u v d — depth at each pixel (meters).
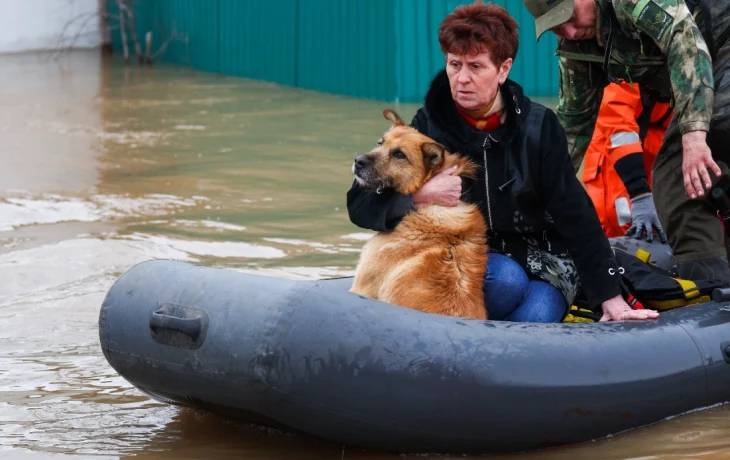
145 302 4.01
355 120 13.37
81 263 6.80
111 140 11.98
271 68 17.73
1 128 12.82
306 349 3.60
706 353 4.16
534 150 3.98
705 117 4.35
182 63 20.66
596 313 4.41
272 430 4.20
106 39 23.08
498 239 4.32
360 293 4.19
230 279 3.89
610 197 6.01
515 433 3.76
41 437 4.16
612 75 4.79
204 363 3.75
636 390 3.94
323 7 16.16
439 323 3.74
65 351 5.27
